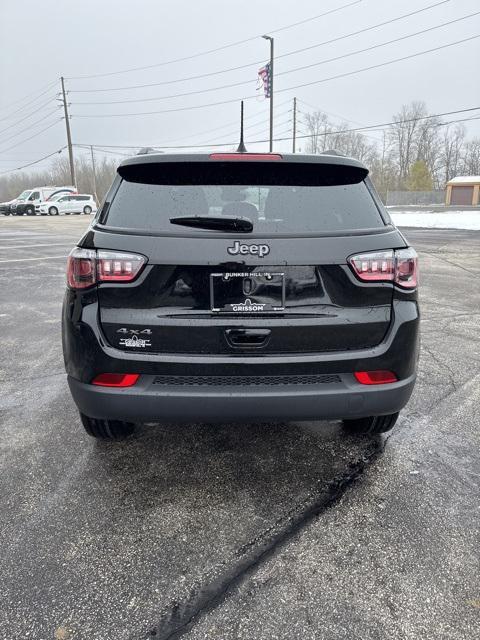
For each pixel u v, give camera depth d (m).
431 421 3.27
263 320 2.18
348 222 2.28
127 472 2.68
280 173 2.38
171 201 2.28
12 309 6.66
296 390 2.22
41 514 2.32
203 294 2.16
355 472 2.68
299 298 2.19
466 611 1.79
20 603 1.81
